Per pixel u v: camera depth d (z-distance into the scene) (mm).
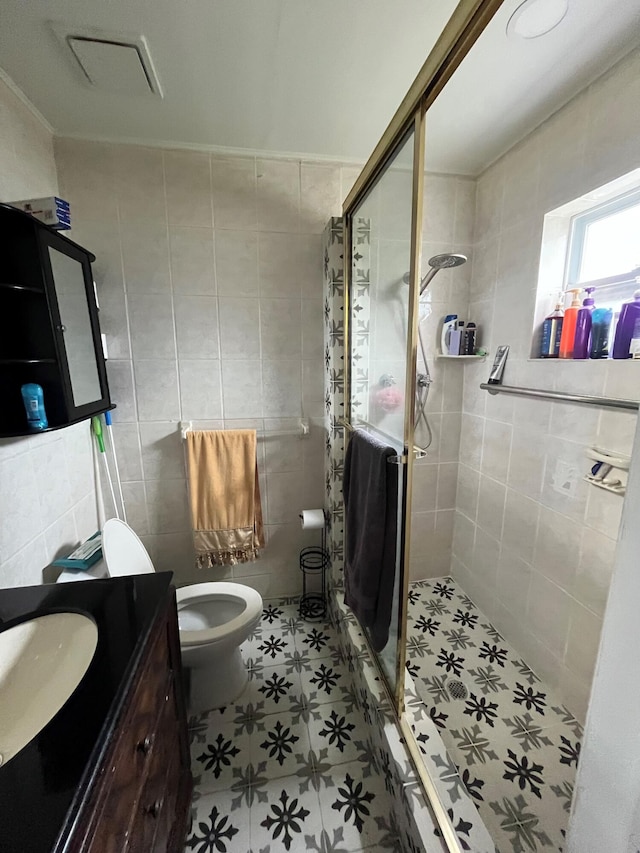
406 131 991
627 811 381
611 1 889
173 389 1699
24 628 789
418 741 1129
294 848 1028
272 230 1646
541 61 1081
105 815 536
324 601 2012
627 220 1204
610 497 1183
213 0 887
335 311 1601
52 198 1111
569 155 1269
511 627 1688
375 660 1410
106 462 1684
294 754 1268
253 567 1980
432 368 1912
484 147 1538
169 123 1373
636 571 374
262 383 1771
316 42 1012
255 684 1531
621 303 1213
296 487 1917
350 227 1539
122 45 1013
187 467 1759
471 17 642
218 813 1105
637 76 1036
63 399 1162
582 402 1232
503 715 1376
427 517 2086
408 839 964
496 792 1133
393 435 1189
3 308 1080
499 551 1744
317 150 1567
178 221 1565
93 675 649
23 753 524
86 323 1357
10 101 1177
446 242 1788
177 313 1637
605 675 407
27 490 1163
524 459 1556
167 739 882
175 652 973
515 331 1571
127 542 1469
